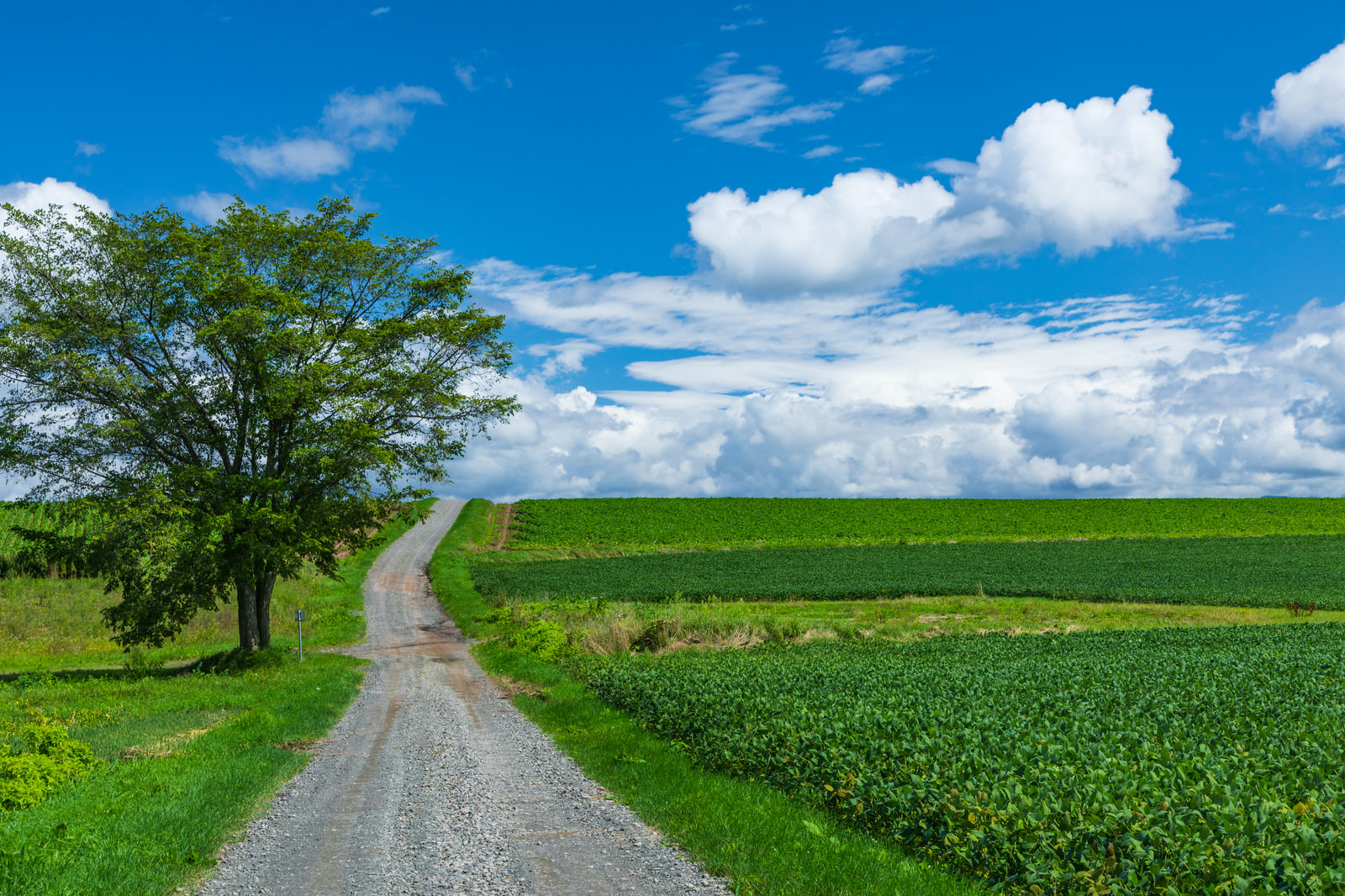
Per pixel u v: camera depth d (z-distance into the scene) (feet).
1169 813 22.34
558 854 28.40
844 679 54.60
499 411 111.45
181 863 27.43
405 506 108.78
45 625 136.36
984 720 37.29
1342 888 18.83
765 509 399.24
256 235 100.27
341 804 36.32
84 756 41.19
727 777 38.60
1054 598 164.04
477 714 63.62
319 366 94.99
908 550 265.13
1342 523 334.65
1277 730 35.65
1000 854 23.47
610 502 417.90
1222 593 159.02
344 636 142.72
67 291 90.79
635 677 64.34
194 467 89.76
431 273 110.42
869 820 29.55
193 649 124.36
